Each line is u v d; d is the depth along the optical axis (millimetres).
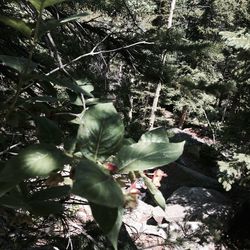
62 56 5395
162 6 19422
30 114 1565
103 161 1048
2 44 5203
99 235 3885
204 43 6137
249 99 15234
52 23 1281
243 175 14328
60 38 5602
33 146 1007
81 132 1062
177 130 24828
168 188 19250
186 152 22703
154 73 6293
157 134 1257
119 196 818
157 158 981
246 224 13930
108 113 1087
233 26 21578
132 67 6438
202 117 25531
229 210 14844
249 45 13328
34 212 1108
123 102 5766
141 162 978
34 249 3514
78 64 5605
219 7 23797
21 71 1323
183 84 6559
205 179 19359
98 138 1059
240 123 14867
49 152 1001
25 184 1209
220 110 25000
